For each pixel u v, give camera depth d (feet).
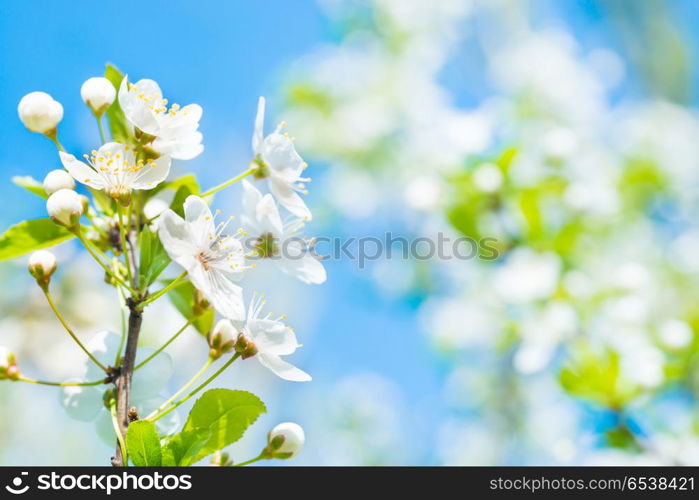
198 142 1.32
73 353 2.27
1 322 2.25
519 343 2.31
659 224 2.98
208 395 1.30
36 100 1.32
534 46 3.63
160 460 1.27
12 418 2.72
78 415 1.32
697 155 3.05
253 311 1.33
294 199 1.35
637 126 3.16
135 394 1.34
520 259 2.11
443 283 3.12
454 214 2.10
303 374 1.31
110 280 1.31
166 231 1.27
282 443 1.32
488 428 3.09
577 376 1.80
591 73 3.74
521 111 3.12
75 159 1.29
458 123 2.23
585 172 2.43
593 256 2.37
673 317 2.43
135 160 1.30
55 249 2.29
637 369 1.80
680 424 1.93
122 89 1.30
